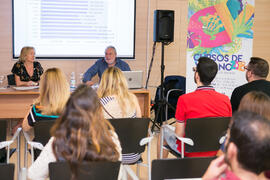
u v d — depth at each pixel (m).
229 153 0.95
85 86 1.48
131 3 5.64
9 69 5.32
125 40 5.70
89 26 5.53
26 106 4.32
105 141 1.43
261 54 6.37
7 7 5.21
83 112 1.37
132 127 2.38
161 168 1.48
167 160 1.47
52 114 2.36
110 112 2.49
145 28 5.80
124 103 2.51
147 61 5.88
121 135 2.38
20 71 4.73
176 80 4.91
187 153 2.61
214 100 2.51
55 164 1.44
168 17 4.81
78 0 5.43
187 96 2.51
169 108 4.84
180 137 2.44
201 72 2.52
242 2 5.00
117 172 1.47
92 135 1.38
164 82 4.89
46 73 2.36
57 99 2.34
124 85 2.56
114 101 2.50
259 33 6.30
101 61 5.09
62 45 5.47
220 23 5.00
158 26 4.80
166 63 6.00
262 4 6.24
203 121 2.40
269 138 0.90
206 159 1.51
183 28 5.99
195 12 4.94
